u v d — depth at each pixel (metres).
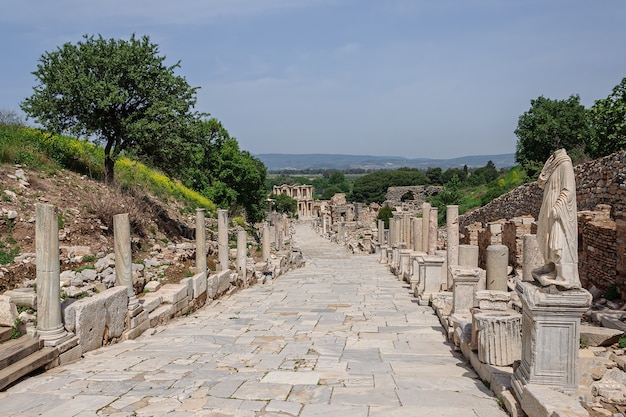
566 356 5.71
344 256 38.78
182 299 13.99
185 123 20.27
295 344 10.22
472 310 8.78
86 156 23.55
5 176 16.94
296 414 6.08
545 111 39.81
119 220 11.06
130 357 9.06
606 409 5.92
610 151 21.08
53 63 19.30
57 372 8.02
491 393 6.79
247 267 21.48
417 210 68.25
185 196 30.78
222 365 8.49
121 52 19.22
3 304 8.21
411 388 7.04
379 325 12.31
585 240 14.28
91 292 12.08
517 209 24.84
